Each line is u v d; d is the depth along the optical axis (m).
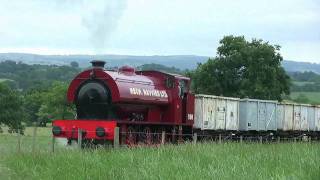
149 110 29.62
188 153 20.05
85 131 26.12
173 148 21.88
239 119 40.94
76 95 27.77
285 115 45.91
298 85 183.88
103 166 17.00
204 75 71.19
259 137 40.56
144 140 27.61
